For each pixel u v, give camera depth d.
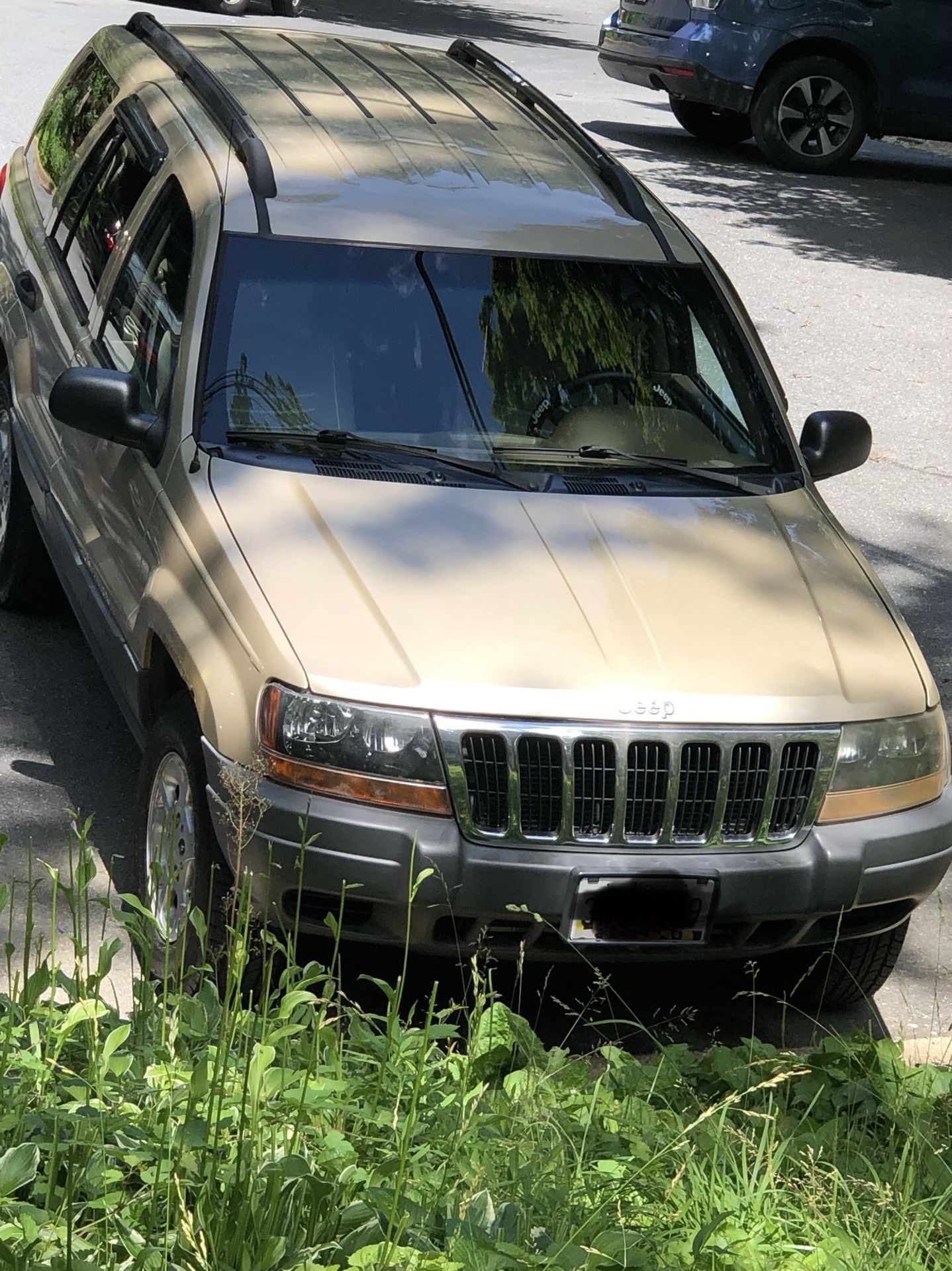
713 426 5.17
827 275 13.12
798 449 5.36
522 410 4.93
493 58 6.62
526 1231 2.97
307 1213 2.88
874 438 10.02
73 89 7.12
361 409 4.79
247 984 4.15
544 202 5.42
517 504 4.60
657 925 3.97
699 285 5.46
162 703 4.58
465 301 5.02
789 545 4.77
